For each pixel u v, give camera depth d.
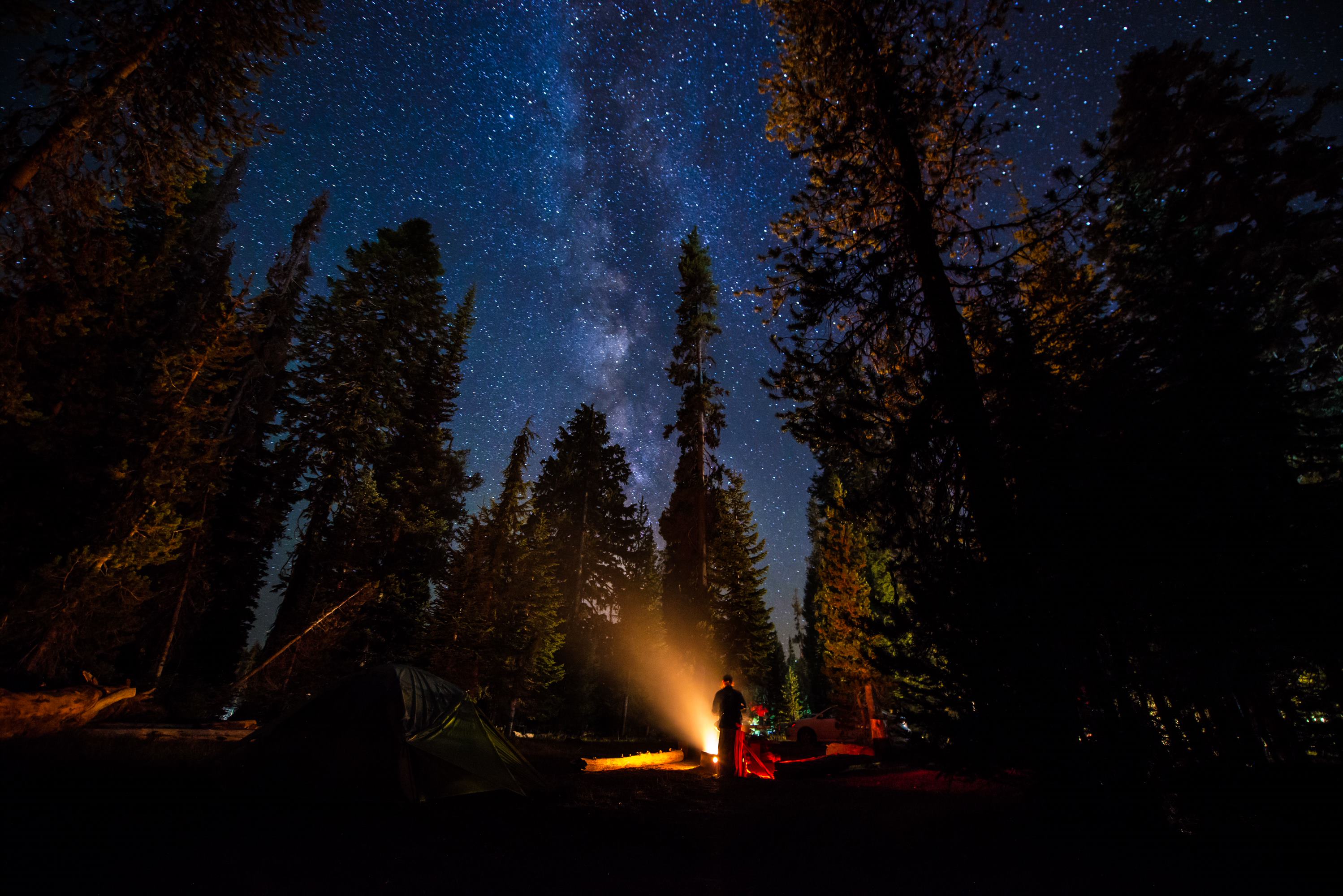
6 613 10.59
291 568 19.81
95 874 2.71
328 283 24.31
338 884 2.96
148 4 9.02
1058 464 4.52
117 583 11.37
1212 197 9.46
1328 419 4.22
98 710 7.86
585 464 32.69
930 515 5.38
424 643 19.62
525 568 20.91
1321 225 8.95
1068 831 3.92
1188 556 3.97
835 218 8.79
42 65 8.18
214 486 13.79
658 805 6.11
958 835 4.38
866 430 6.08
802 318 6.81
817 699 31.81
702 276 25.19
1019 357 5.07
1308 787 3.68
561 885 3.31
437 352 28.84
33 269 8.68
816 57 8.81
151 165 9.58
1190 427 4.23
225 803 4.30
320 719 5.38
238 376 21.61
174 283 17.48
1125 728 3.97
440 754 5.42
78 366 13.14
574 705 23.20
